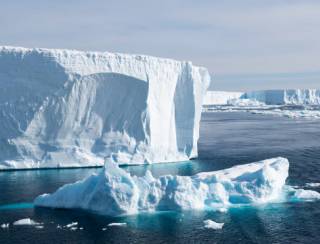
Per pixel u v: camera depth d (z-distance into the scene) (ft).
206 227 98.73
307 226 99.60
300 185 138.21
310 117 505.25
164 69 178.81
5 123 159.94
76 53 161.68
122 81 166.09
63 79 159.02
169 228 97.91
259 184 118.83
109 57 165.27
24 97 159.53
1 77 159.53
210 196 114.62
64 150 163.73
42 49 159.53
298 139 266.98
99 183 108.78
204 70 197.47
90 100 165.07
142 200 109.29
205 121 454.40
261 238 92.58
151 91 173.06
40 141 162.91
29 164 160.86
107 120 168.86
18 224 100.42
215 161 184.44
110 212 107.04
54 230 96.78
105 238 92.12
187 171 161.17
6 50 159.33
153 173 155.94
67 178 146.20
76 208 112.47
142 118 170.19
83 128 165.99
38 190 130.72
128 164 169.17
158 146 178.19
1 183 139.85
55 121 161.99
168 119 182.70
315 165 172.24
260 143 247.91
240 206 114.21
